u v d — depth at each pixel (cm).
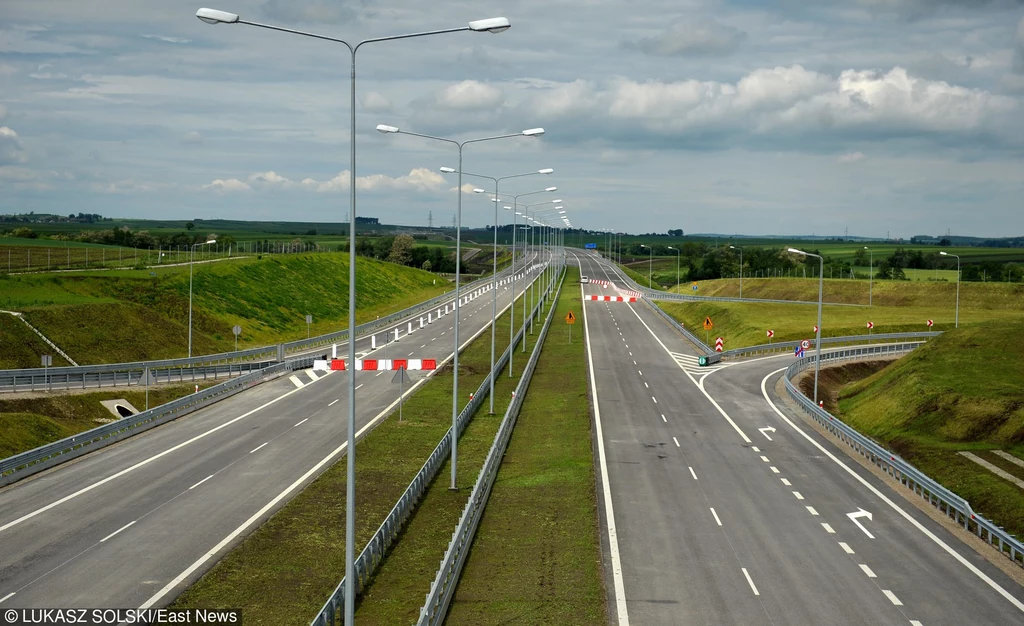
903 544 3067
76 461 4231
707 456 4472
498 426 5200
